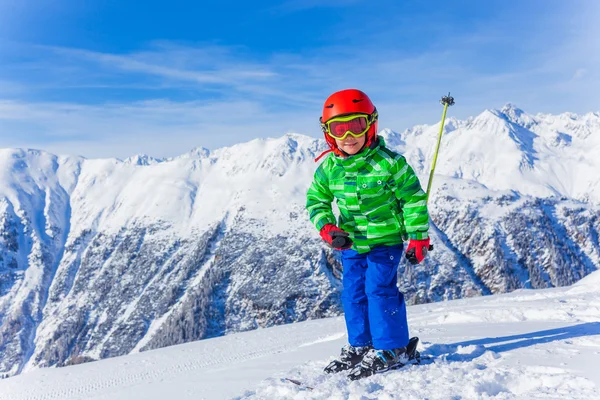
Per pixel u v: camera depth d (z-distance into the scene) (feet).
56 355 482.28
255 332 30.01
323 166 10.29
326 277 444.14
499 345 10.34
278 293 430.20
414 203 9.60
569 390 6.40
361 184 9.72
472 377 7.59
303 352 13.69
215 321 420.77
